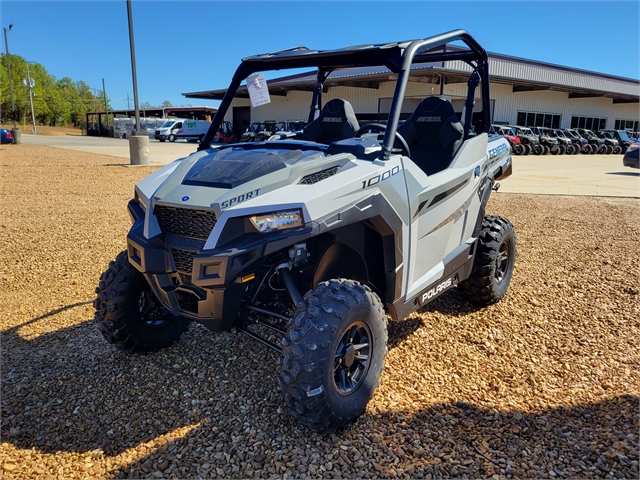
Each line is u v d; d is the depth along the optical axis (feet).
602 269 17.24
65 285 15.40
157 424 8.66
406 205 9.29
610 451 7.86
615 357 11.03
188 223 8.25
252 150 9.70
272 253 8.28
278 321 10.78
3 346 11.35
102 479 7.38
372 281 9.86
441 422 8.66
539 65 109.91
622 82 131.75
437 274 10.85
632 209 29.37
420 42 9.53
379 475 7.42
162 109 177.58
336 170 8.66
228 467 7.58
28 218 25.13
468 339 11.95
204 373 10.30
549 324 12.78
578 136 91.40
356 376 8.59
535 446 8.03
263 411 8.94
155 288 8.84
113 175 44.24
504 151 14.47
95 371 10.36
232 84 11.67
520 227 24.20
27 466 7.62
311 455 7.80
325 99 101.24
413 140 13.71
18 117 266.57
